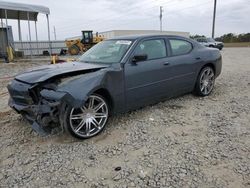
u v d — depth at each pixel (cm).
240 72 983
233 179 277
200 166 303
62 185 278
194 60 547
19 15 2131
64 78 372
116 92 407
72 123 367
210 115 471
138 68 438
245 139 369
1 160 335
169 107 519
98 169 305
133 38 469
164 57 491
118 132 405
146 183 275
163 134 394
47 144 371
